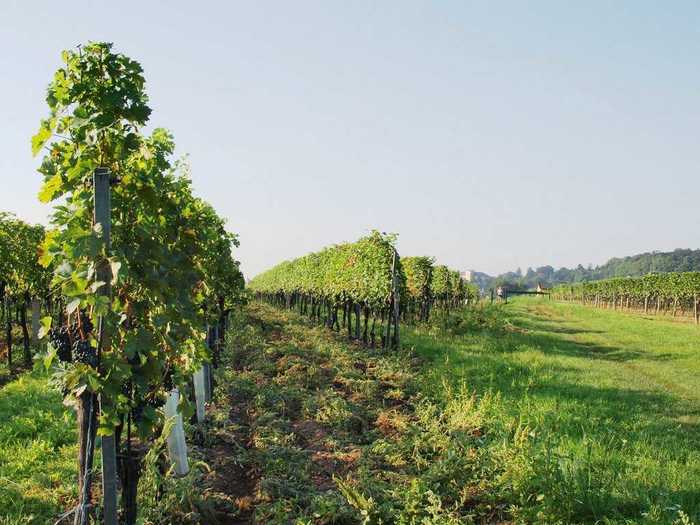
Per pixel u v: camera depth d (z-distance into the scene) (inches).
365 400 447.8
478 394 439.2
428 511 236.1
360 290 832.9
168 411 272.2
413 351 701.3
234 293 723.4
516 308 1748.3
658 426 370.6
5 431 365.1
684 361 683.4
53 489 273.9
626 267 7839.6
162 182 218.8
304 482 288.8
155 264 203.6
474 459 283.3
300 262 1405.0
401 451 319.9
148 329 207.5
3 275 708.0
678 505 217.8
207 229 378.6
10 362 709.3
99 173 183.6
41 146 195.6
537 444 288.8
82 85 191.8
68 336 191.6
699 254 7066.9
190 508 249.0
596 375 559.8
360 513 244.5
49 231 198.1
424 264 1167.0
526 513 237.0
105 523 187.6
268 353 668.1
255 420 394.0
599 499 243.8
